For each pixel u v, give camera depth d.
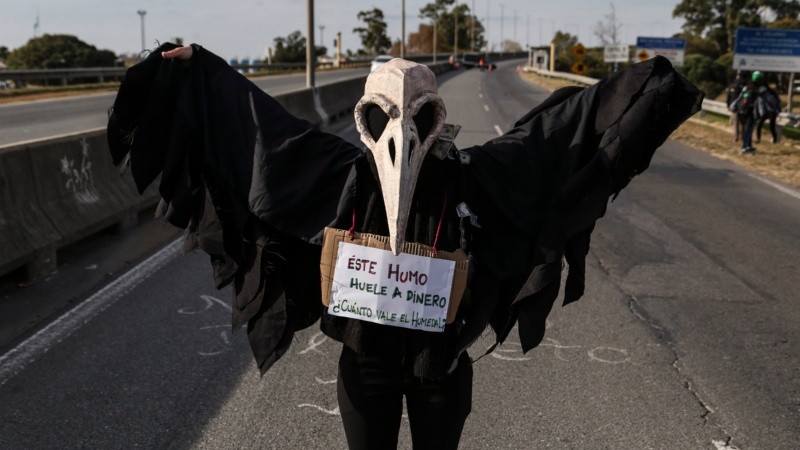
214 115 2.34
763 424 4.08
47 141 6.98
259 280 2.29
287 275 2.30
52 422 4.01
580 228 2.19
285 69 64.75
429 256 2.12
